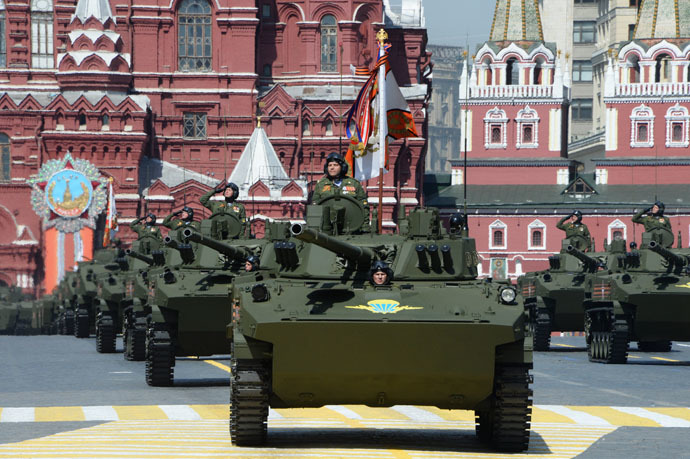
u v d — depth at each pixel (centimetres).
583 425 4631
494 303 3916
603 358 8788
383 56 6800
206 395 5844
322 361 3722
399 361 3734
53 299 18212
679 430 4481
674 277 8475
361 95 7300
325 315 3744
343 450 3738
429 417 4869
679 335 8581
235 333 3862
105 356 9738
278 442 3966
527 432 3800
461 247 4312
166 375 6481
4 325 18262
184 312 6450
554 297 10450
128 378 7125
